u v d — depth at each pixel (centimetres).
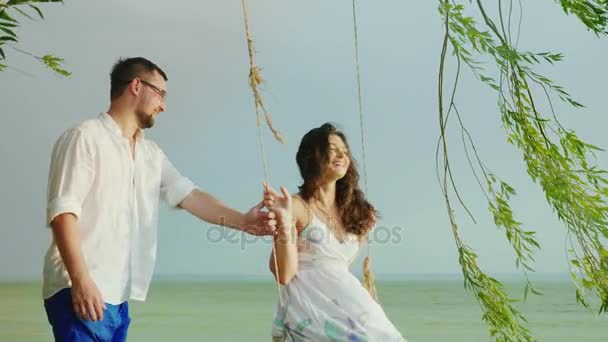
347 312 296
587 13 288
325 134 308
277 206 288
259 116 277
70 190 253
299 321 296
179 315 1775
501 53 272
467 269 308
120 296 264
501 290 308
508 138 304
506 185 301
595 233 290
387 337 295
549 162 295
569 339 1293
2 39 243
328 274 302
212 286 4419
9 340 1174
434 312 1966
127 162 269
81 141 258
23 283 4581
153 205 280
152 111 274
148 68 275
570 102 291
